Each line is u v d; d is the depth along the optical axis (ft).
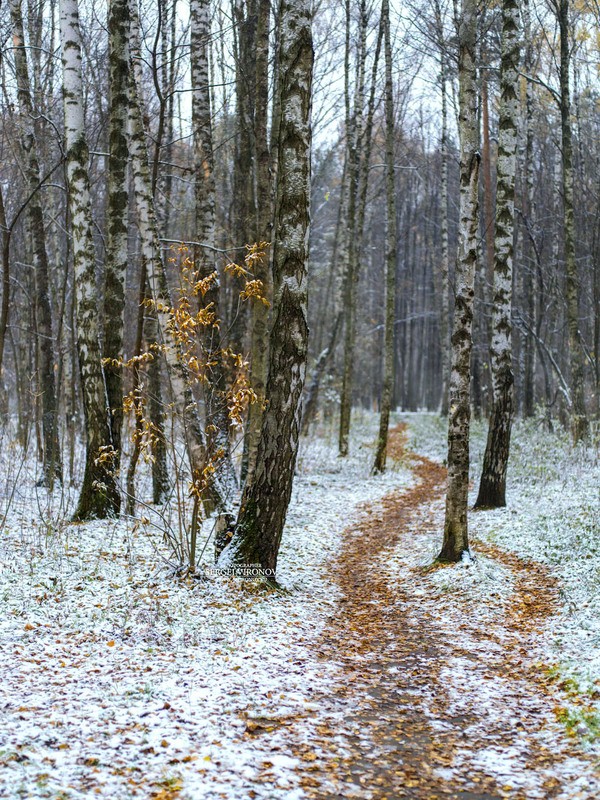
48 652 22.88
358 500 58.70
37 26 62.44
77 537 36.91
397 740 19.19
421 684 23.38
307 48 31.89
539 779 16.98
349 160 79.46
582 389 62.80
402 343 185.78
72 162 40.50
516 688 22.75
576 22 80.33
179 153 86.38
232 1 58.18
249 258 32.19
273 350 32.50
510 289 48.65
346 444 80.64
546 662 24.31
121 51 43.78
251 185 55.67
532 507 45.70
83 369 41.34
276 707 20.51
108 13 44.55
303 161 31.99
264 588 31.94
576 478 51.49
